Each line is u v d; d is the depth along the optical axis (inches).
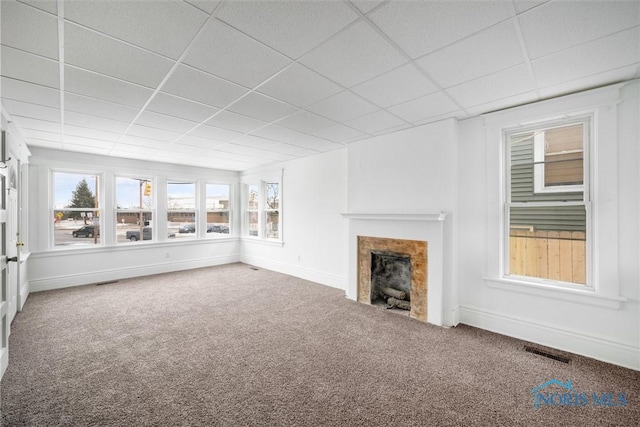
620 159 93.6
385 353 101.0
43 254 176.7
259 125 135.6
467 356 99.0
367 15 60.7
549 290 106.7
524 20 62.2
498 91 99.4
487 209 122.3
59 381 82.8
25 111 114.0
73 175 192.4
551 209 111.0
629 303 92.7
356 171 165.3
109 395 76.9
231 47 72.5
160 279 207.9
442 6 57.8
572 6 57.7
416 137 138.6
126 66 81.0
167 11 58.7
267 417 69.2
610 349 95.3
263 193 254.2
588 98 97.7
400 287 155.9
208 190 263.1
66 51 73.0
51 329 119.0
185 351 101.5
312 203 206.1
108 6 57.1
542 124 111.2
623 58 77.8
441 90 98.6
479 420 68.5
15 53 73.5
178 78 88.5
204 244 255.1
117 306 148.6
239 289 182.7
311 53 75.4
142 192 223.9
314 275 203.8
